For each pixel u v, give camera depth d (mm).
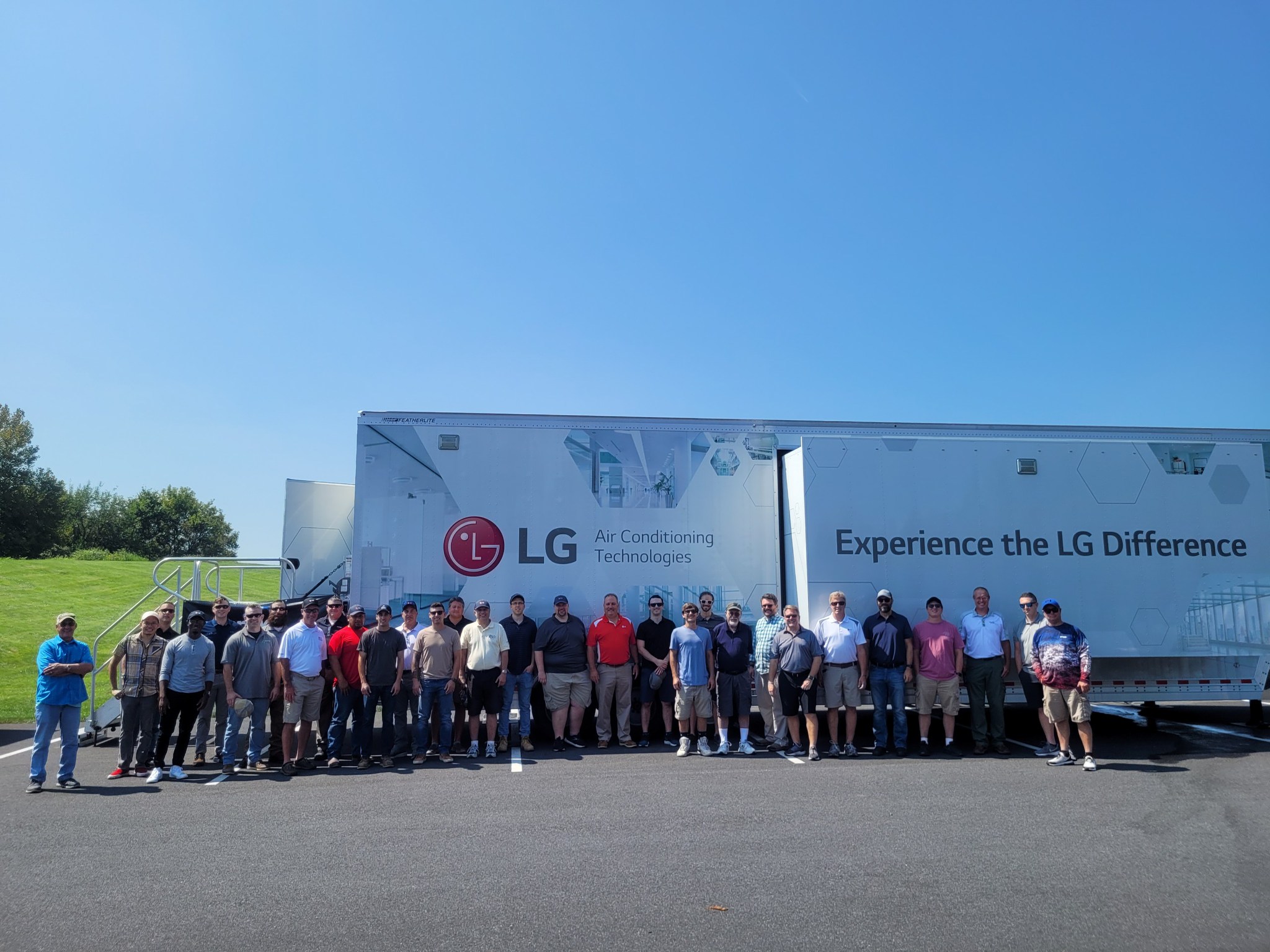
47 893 4465
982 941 3818
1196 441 9984
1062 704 8031
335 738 8227
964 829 5664
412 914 4156
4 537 52062
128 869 4859
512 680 8859
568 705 8984
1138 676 9367
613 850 5188
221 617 8789
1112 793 6742
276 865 4918
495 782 7273
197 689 7879
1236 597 9406
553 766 7996
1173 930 3951
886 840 5398
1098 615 9188
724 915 4125
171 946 3777
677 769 7801
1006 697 9359
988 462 9281
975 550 9133
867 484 9094
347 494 11234
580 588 9148
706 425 9531
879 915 4121
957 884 4578
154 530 69875
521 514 9156
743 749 8625
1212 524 9492
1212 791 6793
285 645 7906
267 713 8484
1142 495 9438
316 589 10867
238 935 3895
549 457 9266
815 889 4496
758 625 8961
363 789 7027
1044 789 6906
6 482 52750
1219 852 5148
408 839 5453
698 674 8602
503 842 5383
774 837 5465
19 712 12172
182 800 6676
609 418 9414
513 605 8828
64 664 7129
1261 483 9648
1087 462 9414
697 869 4828
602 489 9289
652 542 9281
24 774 7930
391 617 8531
